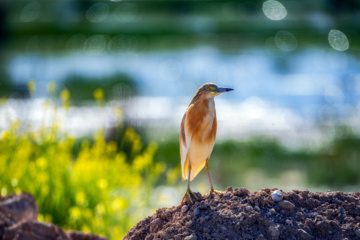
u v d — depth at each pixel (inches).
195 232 183.5
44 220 322.0
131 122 626.5
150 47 2181.3
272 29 2532.0
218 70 1649.9
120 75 1421.0
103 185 325.4
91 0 3186.5
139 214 355.3
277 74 1546.5
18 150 343.9
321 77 1478.8
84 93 1146.7
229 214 185.5
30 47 2154.3
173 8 3235.7
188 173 218.1
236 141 697.6
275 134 743.1
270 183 564.7
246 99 1144.8
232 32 2498.8
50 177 339.6
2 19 2746.1
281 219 184.7
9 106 856.9
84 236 248.4
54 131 359.9
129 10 3201.3
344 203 192.9
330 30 2452.0
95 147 381.7
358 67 1642.5
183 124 222.2
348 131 723.4
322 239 179.2
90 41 2330.2
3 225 208.5
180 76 1556.3
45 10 3063.5
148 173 477.7
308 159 633.6
